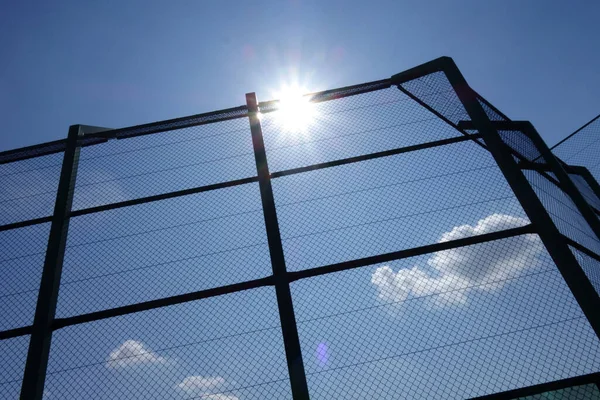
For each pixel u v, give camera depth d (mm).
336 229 2896
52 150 3652
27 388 2385
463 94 3428
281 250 2822
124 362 2484
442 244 2736
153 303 2691
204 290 2715
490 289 2527
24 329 2633
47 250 2967
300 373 2332
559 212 3256
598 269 2979
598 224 3262
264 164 3277
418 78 3695
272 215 2982
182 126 3678
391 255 2723
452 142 3232
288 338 2451
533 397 2154
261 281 2713
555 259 2547
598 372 2137
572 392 2137
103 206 3221
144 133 3684
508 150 3195
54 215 3162
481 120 3246
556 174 3559
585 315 2303
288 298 2607
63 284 2852
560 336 2279
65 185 3322
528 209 2785
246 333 2525
